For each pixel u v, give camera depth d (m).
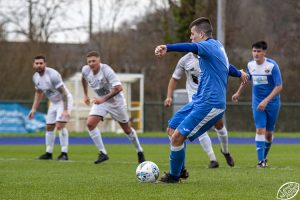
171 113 81.00
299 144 60.59
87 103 35.44
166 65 98.12
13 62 95.62
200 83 21.59
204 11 96.44
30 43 99.12
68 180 23.77
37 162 34.41
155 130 81.38
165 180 22.48
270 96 31.09
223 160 37.31
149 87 100.25
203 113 21.28
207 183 22.48
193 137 21.75
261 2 112.88
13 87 94.69
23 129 74.00
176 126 23.03
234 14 105.19
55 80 36.19
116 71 113.44
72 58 111.06
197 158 39.06
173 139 21.80
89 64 33.19
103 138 66.94
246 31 112.00
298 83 91.75
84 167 30.53
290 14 111.25
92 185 21.89
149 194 19.42
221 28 65.25
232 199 18.34
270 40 110.62
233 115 84.31
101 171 28.12
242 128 84.25
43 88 36.59
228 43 101.88
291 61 101.12
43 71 36.44
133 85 92.00
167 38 101.88
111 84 33.25
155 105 81.44
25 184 22.38
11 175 26.02
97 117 33.50
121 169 29.28
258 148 31.41
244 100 84.38
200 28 21.73
